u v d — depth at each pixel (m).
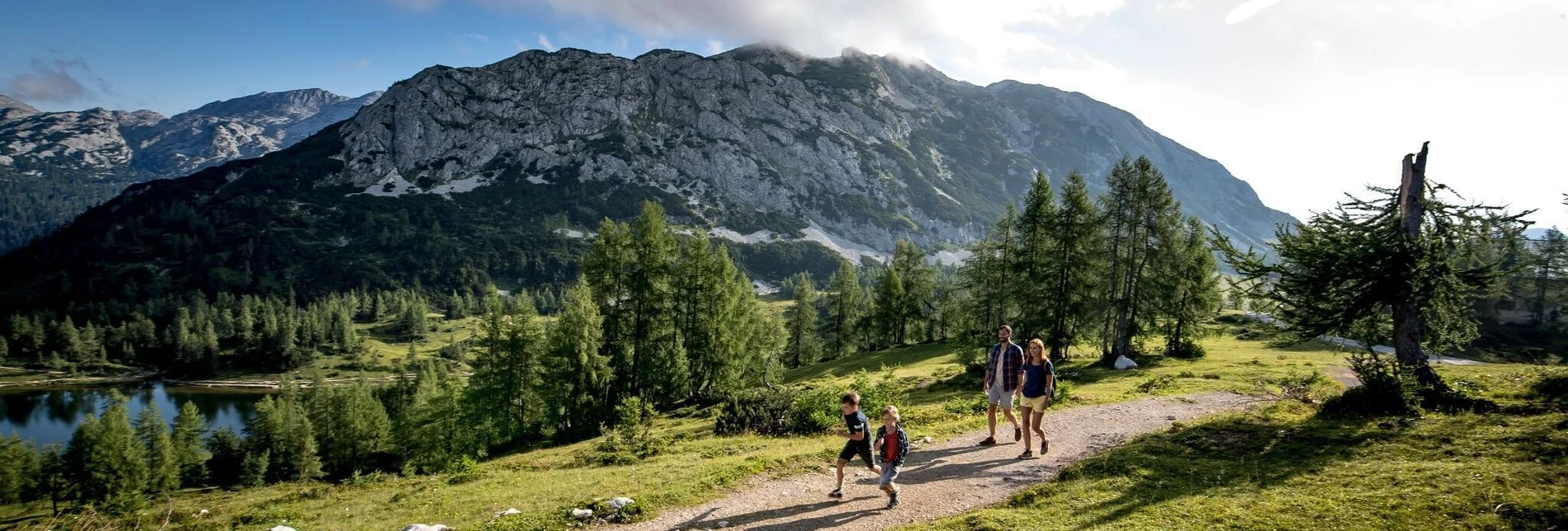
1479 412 13.15
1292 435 12.91
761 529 9.90
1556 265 41.22
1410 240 14.74
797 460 14.02
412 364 136.38
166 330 141.62
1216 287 42.53
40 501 51.69
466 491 15.94
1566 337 52.59
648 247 39.47
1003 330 14.41
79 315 157.88
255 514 15.45
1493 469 9.36
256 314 153.62
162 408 107.69
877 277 85.94
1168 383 25.31
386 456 67.19
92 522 15.34
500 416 39.66
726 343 42.81
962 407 20.48
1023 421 13.38
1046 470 12.25
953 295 67.50
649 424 27.23
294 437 61.16
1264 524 8.45
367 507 15.33
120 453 53.72
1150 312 38.00
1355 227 15.77
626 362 39.53
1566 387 14.31
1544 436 10.48
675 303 41.56
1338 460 11.01
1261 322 17.98
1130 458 12.32
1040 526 8.98
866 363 57.25
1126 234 39.31
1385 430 12.54
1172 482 10.66
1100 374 32.41
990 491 11.15
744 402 24.62
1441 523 7.90
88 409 106.62
